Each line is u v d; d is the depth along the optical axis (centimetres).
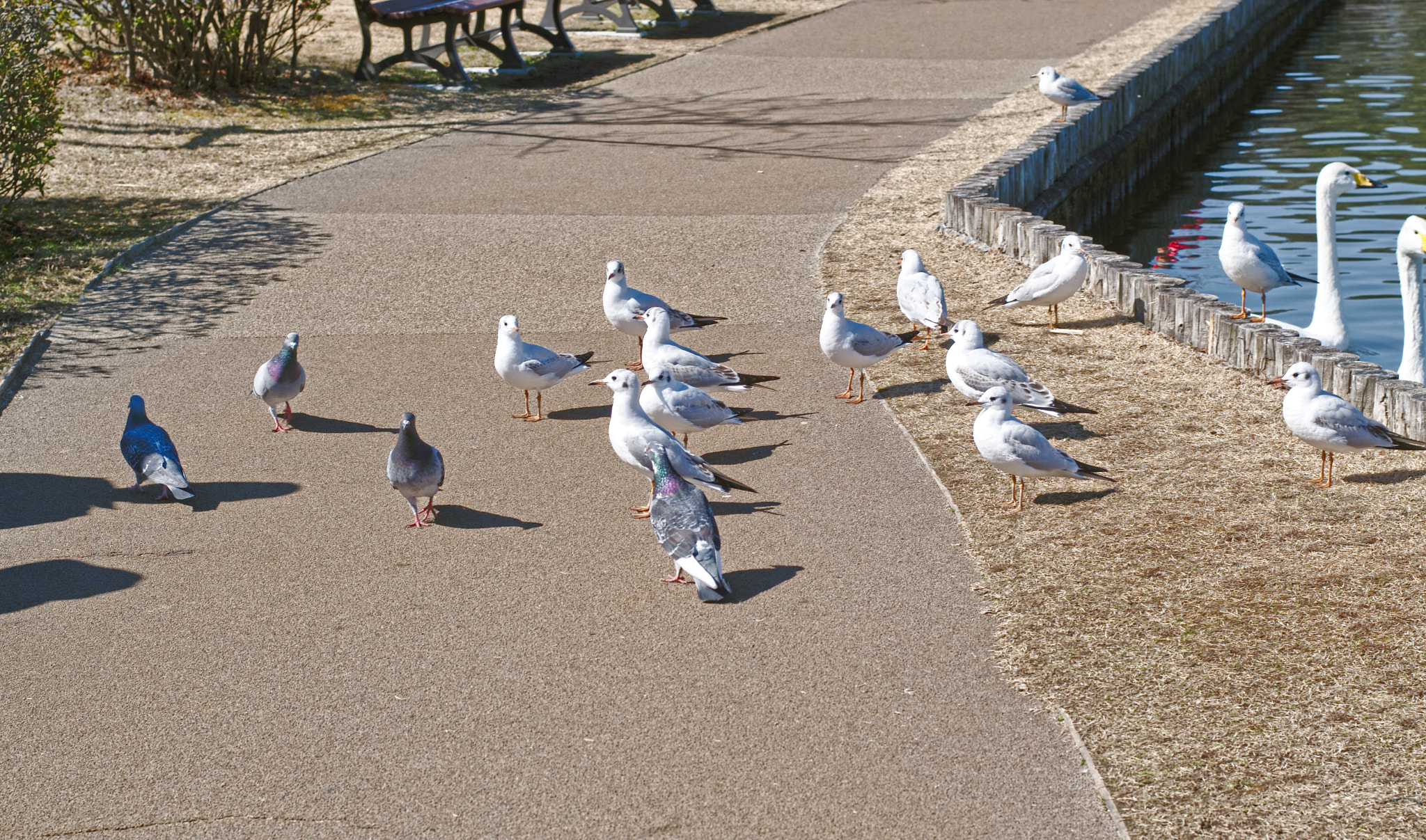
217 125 1716
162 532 711
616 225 1312
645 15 2667
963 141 1609
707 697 547
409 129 1739
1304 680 536
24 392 913
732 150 1611
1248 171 1838
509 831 468
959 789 484
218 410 880
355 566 669
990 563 650
